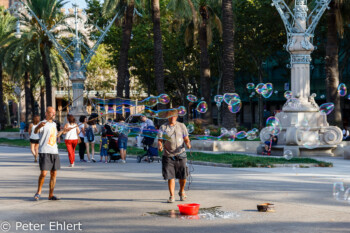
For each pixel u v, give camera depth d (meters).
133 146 28.84
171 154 9.68
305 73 24.69
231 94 21.05
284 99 57.75
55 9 43.09
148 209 8.98
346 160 21.19
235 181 13.24
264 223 7.77
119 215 8.43
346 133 27.80
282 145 23.89
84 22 47.09
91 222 7.88
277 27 40.97
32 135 20.06
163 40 49.72
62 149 28.91
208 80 36.88
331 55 31.14
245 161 18.16
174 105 61.94
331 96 31.19
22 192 11.20
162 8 48.34
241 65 50.16
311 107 24.39
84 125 20.48
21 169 16.84
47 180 13.59
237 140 28.41
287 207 9.18
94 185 12.44
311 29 24.73
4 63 45.22
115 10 39.16
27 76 53.81
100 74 71.81
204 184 12.57
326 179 13.77
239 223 7.76
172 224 7.70
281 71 58.00
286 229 7.35
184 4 34.19
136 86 69.19
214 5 36.50
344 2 30.83
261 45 44.25
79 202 9.77
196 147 28.17
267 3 38.53
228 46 27.75
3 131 49.75
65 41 44.62
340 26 31.03
